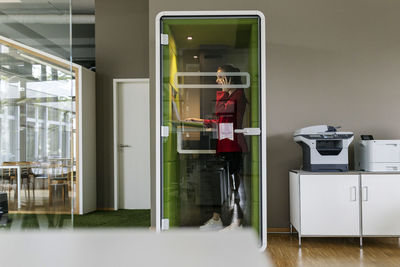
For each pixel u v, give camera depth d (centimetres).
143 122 547
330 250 326
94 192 536
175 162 300
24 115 279
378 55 385
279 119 388
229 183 300
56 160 294
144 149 547
